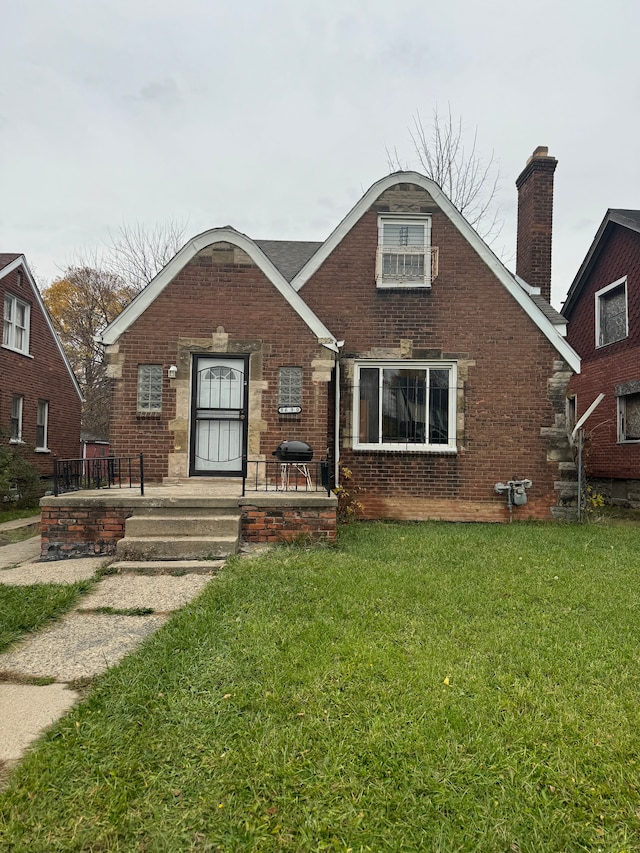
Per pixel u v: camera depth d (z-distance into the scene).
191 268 9.23
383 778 2.38
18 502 14.46
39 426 17.38
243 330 9.23
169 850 1.99
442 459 10.38
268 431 9.18
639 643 3.88
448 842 2.04
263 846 2.02
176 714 2.84
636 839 2.09
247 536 7.01
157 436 9.12
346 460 10.37
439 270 10.52
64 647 3.85
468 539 7.76
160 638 3.84
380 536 7.98
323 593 4.85
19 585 5.29
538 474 10.39
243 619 4.19
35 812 2.16
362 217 10.64
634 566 6.20
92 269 35.28
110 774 2.37
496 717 2.85
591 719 2.86
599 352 15.16
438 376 10.59
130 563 6.08
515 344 10.48
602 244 14.97
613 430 14.35
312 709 2.89
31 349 16.48
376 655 3.52
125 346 9.14
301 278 10.52
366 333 10.50
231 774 2.38
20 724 2.79
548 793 2.32
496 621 4.27
